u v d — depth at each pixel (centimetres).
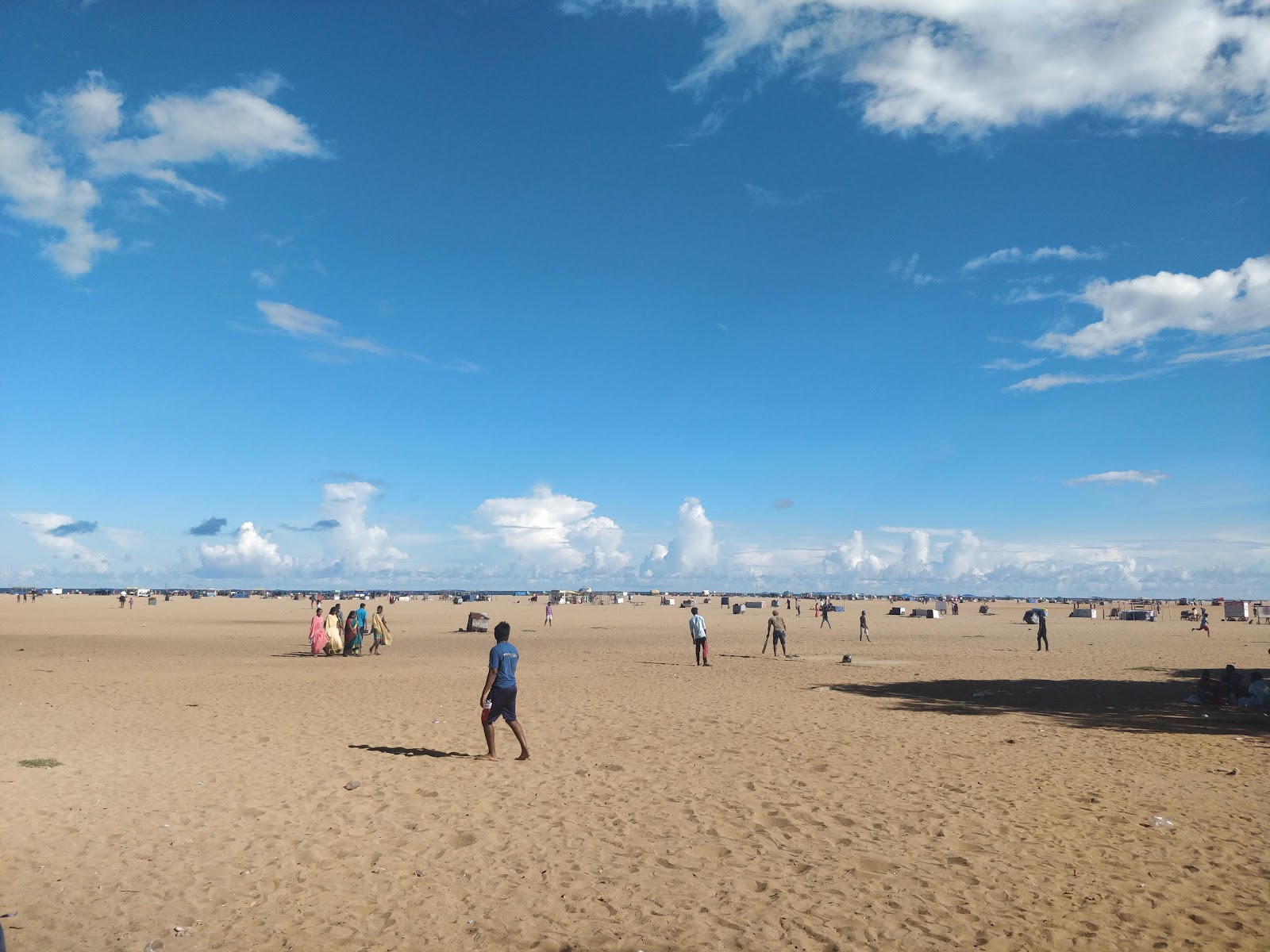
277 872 707
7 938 567
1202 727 1539
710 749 1277
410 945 561
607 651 3653
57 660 2981
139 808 908
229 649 3700
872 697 1970
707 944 564
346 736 1394
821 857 752
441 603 14438
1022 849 778
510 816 885
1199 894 661
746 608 11662
